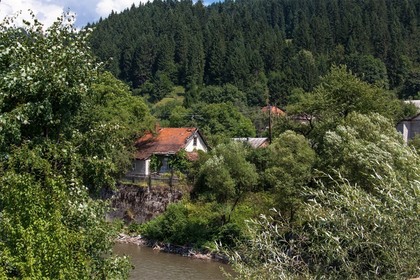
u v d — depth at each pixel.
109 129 13.05
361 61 105.62
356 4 141.25
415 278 8.80
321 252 10.05
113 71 120.81
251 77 108.56
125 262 12.33
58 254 9.27
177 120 76.31
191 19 144.62
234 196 34.50
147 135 52.88
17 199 9.44
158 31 138.62
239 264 10.94
